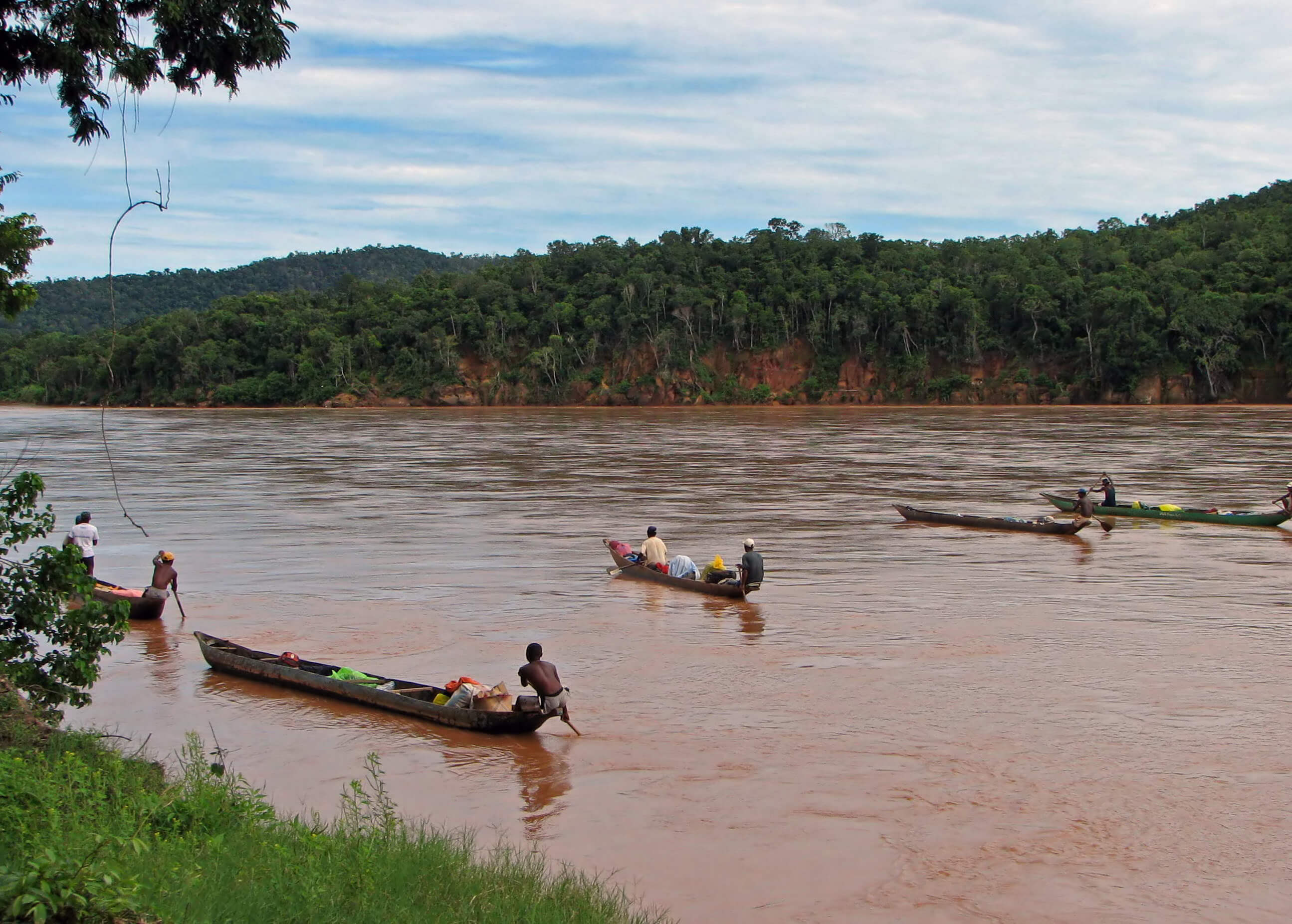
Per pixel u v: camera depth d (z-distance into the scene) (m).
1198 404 110.69
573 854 10.40
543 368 135.12
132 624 19.38
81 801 9.09
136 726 14.01
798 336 135.38
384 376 139.50
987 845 10.56
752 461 52.03
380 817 10.61
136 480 44.31
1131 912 9.31
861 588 22.44
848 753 12.98
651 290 139.25
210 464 52.22
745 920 9.16
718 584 21.53
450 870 8.92
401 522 32.03
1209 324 109.62
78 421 100.56
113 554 26.70
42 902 6.31
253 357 144.75
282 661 15.91
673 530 30.55
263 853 8.52
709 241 160.38
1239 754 12.82
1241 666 16.44
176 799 9.54
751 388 131.75
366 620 19.72
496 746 13.32
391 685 14.98
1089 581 23.03
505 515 33.59
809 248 148.12
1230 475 43.59
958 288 129.38
